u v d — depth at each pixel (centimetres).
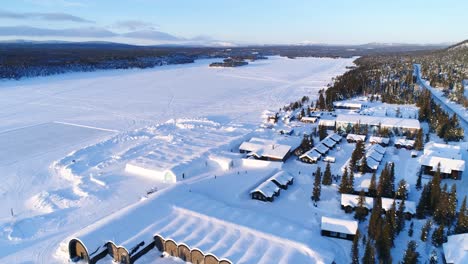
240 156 7712
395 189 5922
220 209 5262
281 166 7212
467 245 4088
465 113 10956
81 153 8150
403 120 9562
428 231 4644
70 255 4425
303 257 4125
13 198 6069
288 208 5644
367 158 7025
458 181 6338
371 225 4566
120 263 4372
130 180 6694
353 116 10175
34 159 7869
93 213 5497
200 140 9025
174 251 4456
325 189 6266
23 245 4700
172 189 5828
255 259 4028
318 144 8194
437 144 7431
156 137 9444
